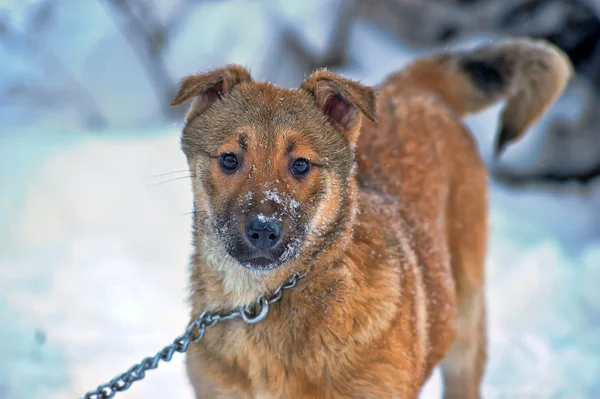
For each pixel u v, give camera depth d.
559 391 8.28
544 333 9.72
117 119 15.02
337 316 5.18
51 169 12.37
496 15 14.71
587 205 13.16
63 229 11.30
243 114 5.43
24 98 14.95
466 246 7.10
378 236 5.59
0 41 15.26
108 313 9.62
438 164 6.88
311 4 15.17
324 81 5.58
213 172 5.41
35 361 8.40
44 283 10.14
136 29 15.55
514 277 10.59
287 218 5.16
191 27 15.27
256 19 15.16
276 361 5.23
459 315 7.15
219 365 5.34
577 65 13.47
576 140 13.48
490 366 8.90
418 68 7.92
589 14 13.34
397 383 5.26
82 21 15.22
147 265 10.66
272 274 5.21
